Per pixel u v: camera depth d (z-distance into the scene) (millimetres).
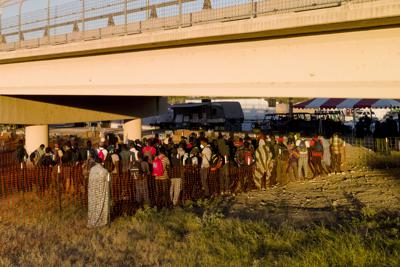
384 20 7246
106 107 22078
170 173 12078
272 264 6562
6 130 47938
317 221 9570
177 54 11539
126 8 12352
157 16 11469
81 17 13922
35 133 20031
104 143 15781
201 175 13094
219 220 9469
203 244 7898
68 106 20547
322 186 14938
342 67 8203
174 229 9305
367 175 16781
